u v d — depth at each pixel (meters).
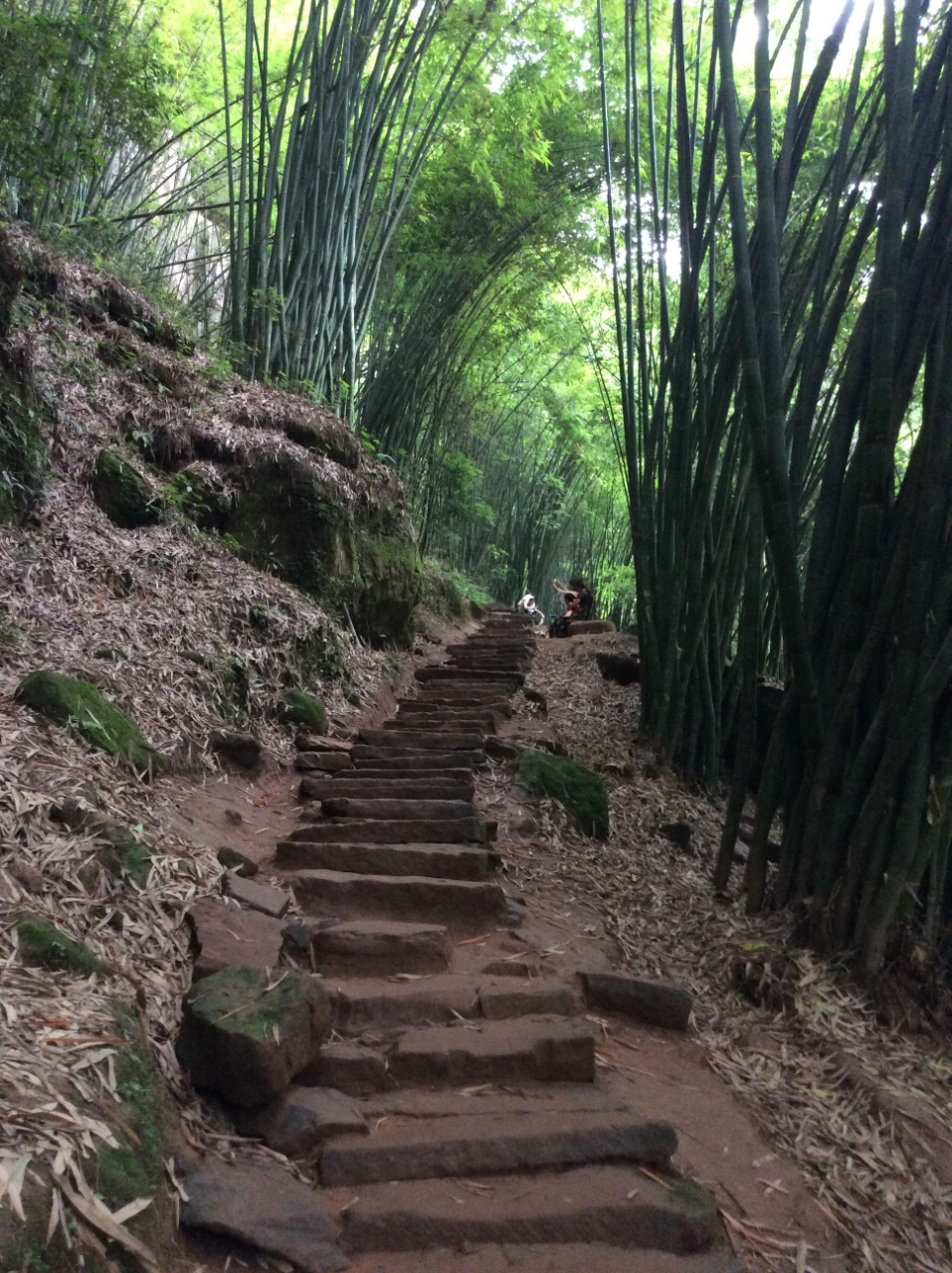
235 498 5.67
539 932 3.22
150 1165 1.67
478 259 9.52
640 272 5.52
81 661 3.63
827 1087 2.60
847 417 3.40
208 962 2.34
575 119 9.70
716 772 5.49
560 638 10.10
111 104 5.96
